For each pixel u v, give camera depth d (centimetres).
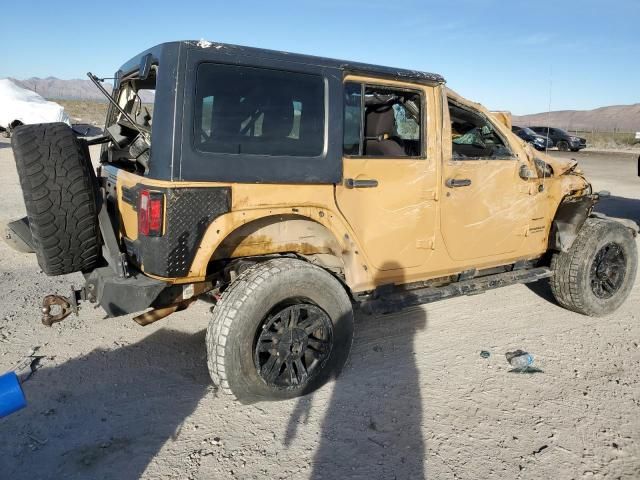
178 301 327
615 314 523
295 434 314
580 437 315
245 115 317
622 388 374
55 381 367
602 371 400
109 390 357
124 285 306
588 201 476
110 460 287
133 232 336
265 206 324
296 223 353
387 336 459
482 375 390
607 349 439
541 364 410
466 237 427
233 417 330
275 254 362
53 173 326
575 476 282
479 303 548
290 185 332
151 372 384
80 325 460
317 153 342
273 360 334
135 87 428
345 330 364
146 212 296
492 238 446
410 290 416
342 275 396
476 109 440
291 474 280
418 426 324
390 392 363
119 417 327
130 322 470
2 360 392
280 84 329
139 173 355
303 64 336
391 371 394
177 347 425
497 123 451
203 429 317
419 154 395
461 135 484
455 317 507
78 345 422
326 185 346
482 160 425
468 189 419
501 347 440
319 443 306
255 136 321
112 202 389
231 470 282
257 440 308
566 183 494
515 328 482
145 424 320
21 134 329
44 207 325
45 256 337
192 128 299
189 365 396
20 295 528
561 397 361
